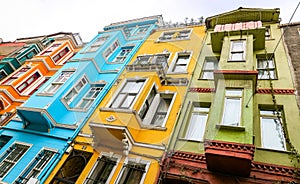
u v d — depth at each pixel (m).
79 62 10.15
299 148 4.86
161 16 14.79
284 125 5.59
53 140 7.15
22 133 7.86
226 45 7.89
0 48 17.55
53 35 17.59
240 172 4.48
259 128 5.61
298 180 4.21
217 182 4.59
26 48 15.15
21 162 6.64
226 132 4.88
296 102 5.91
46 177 5.94
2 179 6.23
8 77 11.62
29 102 8.14
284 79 6.75
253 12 9.90
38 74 12.11
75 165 6.34
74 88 8.84
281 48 7.96
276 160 4.73
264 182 4.35
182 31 11.82
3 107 10.15
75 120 7.73
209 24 10.98
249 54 7.13
